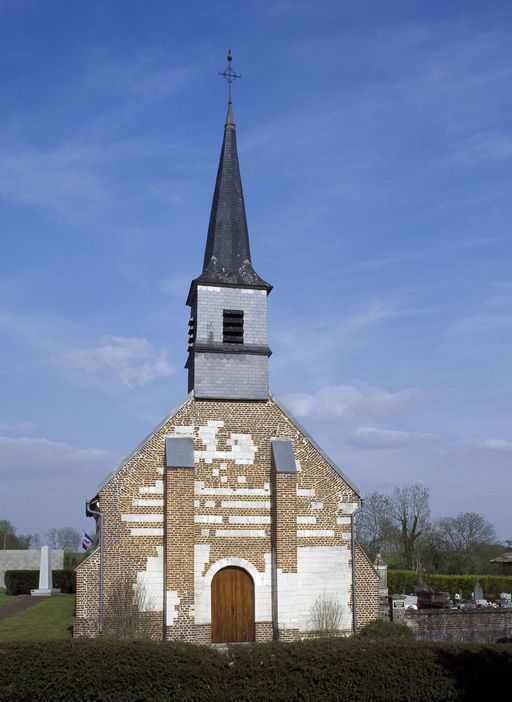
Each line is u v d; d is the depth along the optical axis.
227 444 26.66
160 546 25.08
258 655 13.61
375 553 70.00
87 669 13.12
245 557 25.72
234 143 31.70
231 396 27.17
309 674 13.16
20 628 30.41
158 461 25.78
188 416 26.64
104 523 24.94
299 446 26.94
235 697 12.97
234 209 30.34
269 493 26.44
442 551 68.69
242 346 27.86
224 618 25.23
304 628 25.39
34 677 13.05
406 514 68.62
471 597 47.97
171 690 13.01
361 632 24.61
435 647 14.17
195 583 25.17
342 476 26.81
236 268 29.19
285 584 25.20
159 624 24.47
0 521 100.00
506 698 13.30
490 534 70.25
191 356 28.70
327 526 26.34
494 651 14.09
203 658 13.47
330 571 26.02
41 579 50.75
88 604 24.31
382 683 13.19
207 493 26.03
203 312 28.12
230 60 32.88
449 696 13.22
